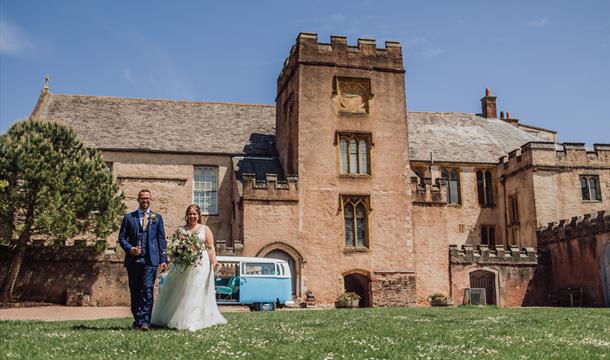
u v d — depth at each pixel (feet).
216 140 124.98
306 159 105.70
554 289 114.21
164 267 34.14
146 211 34.47
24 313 75.72
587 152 124.26
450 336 32.35
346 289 107.45
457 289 109.19
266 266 80.89
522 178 125.70
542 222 119.65
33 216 87.66
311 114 107.45
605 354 26.02
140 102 133.49
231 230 116.88
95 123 123.34
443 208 111.24
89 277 93.20
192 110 134.51
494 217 134.92
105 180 93.66
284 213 102.83
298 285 100.78
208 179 120.47
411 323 43.45
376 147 109.40
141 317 33.06
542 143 122.93
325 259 102.89
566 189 121.80
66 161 88.99
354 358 23.48
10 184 85.71
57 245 90.99
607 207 122.52
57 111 125.49
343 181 106.63
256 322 42.19
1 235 87.45
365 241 105.91
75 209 88.48
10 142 88.17
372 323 42.42
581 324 44.65
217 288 78.28
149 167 116.88
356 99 110.83
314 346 26.66
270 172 116.78
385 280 104.32
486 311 67.15
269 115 138.82
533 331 36.91
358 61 111.45
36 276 91.71
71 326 36.09
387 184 108.37
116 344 25.62
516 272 113.50
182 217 114.62
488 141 144.97
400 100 112.27
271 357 23.12
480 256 111.75
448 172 135.85
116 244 98.89
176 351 24.03
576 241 108.99
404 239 106.73
